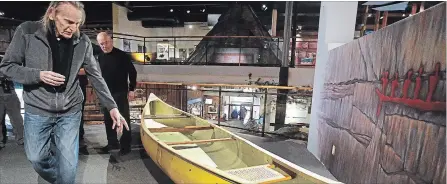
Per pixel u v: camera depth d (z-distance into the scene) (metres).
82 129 3.28
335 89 2.74
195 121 3.12
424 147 1.43
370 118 2.03
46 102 1.41
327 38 3.07
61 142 1.51
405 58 1.65
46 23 1.34
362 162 2.10
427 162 1.40
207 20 12.80
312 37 13.43
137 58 11.20
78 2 1.35
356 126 2.24
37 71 1.28
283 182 1.58
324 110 3.01
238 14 10.55
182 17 12.72
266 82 6.84
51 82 1.29
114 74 2.61
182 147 2.64
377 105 1.95
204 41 10.03
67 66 1.44
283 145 3.54
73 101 1.53
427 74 1.44
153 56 12.59
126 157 2.78
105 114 2.89
